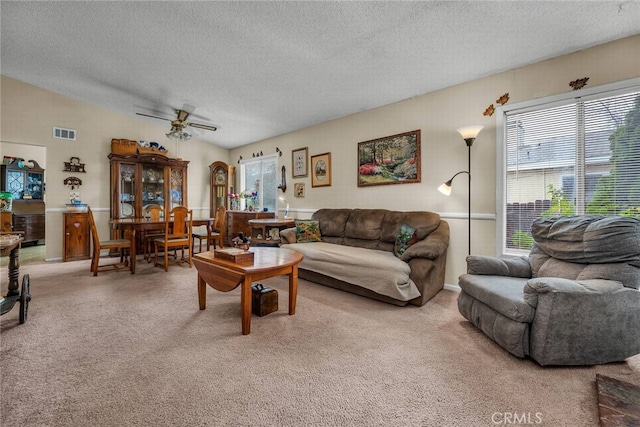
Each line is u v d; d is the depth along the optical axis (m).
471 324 2.32
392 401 1.41
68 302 2.74
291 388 1.50
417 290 2.69
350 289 3.11
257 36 2.71
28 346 1.89
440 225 3.28
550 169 2.76
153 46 3.07
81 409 1.33
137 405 1.36
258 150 6.17
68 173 4.88
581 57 2.54
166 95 4.29
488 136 3.07
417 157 3.62
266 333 2.13
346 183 4.47
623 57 2.36
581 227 2.02
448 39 2.49
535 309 1.72
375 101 3.89
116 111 5.29
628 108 2.38
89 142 5.06
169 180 5.73
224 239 6.11
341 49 2.78
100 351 1.84
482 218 3.10
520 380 1.58
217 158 6.78
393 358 1.80
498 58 2.73
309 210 5.06
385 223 3.61
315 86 3.60
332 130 4.68
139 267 4.25
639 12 2.05
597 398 1.41
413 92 3.56
